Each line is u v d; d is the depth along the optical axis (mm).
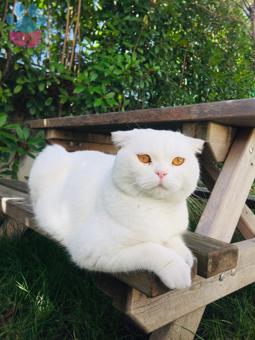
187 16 1243
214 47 1364
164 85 1186
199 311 418
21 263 569
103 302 498
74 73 1006
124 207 326
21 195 607
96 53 1030
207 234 457
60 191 448
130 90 1090
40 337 444
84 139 825
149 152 331
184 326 402
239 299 536
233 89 1444
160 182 319
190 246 353
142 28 1061
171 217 344
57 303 490
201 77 1339
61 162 491
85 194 391
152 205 332
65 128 758
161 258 294
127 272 313
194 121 478
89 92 941
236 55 1468
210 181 580
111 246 315
